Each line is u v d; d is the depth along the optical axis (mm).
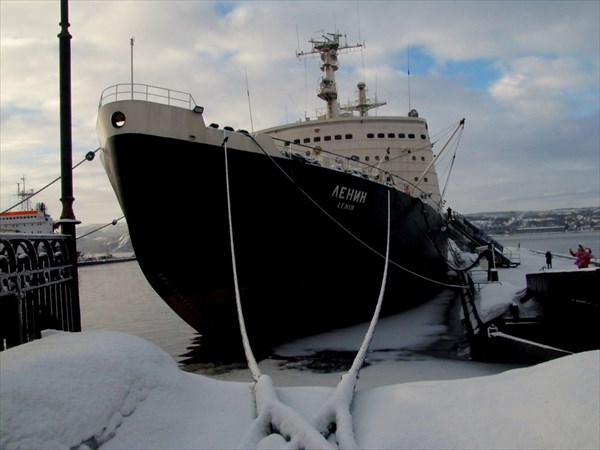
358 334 13078
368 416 4180
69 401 3375
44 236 6199
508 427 3611
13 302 5312
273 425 3932
